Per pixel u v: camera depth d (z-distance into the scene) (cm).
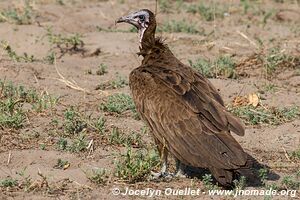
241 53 3259
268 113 2580
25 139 2328
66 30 3547
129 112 2588
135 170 2077
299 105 2670
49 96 2603
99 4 4041
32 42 3322
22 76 2892
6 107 2488
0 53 3175
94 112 2567
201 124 1980
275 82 2931
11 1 3956
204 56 3231
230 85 2852
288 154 2309
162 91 2042
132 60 3197
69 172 2116
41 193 1997
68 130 2388
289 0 4169
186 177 2127
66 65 3095
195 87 2052
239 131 1989
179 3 4050
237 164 1925
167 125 2008
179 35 3497
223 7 4016
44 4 3950
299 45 3359
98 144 2308
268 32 3606
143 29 2256
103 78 2952
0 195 1977
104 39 3412
